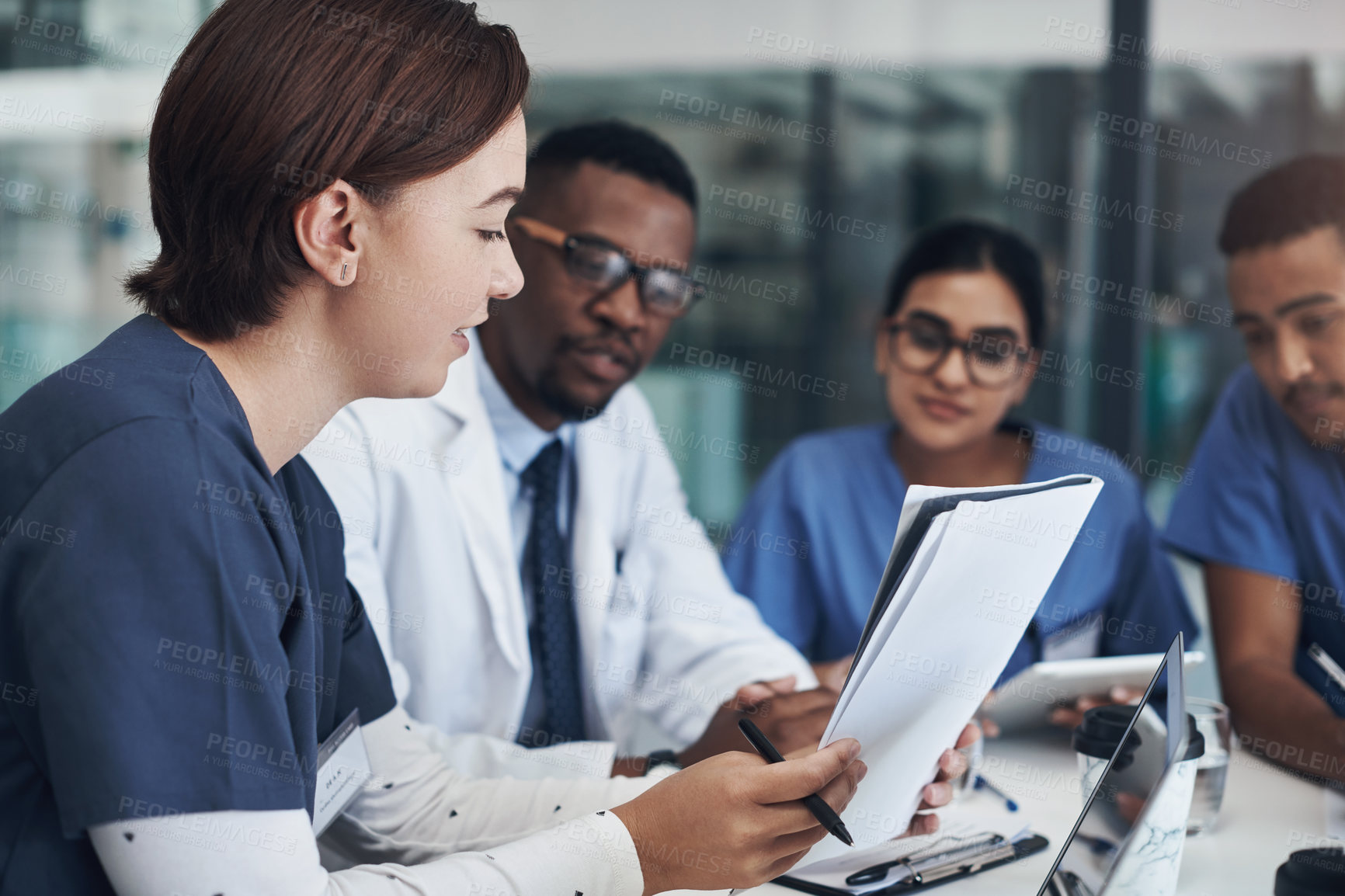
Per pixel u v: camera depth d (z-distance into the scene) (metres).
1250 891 0.76
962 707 0.74
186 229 0.59
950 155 2.32
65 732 0.49
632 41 2.40
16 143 2.83
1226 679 1.50
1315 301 1.49
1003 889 0.77
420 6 0.60
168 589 0.50
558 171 1.45
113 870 0.50
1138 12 2.16
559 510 1.47
